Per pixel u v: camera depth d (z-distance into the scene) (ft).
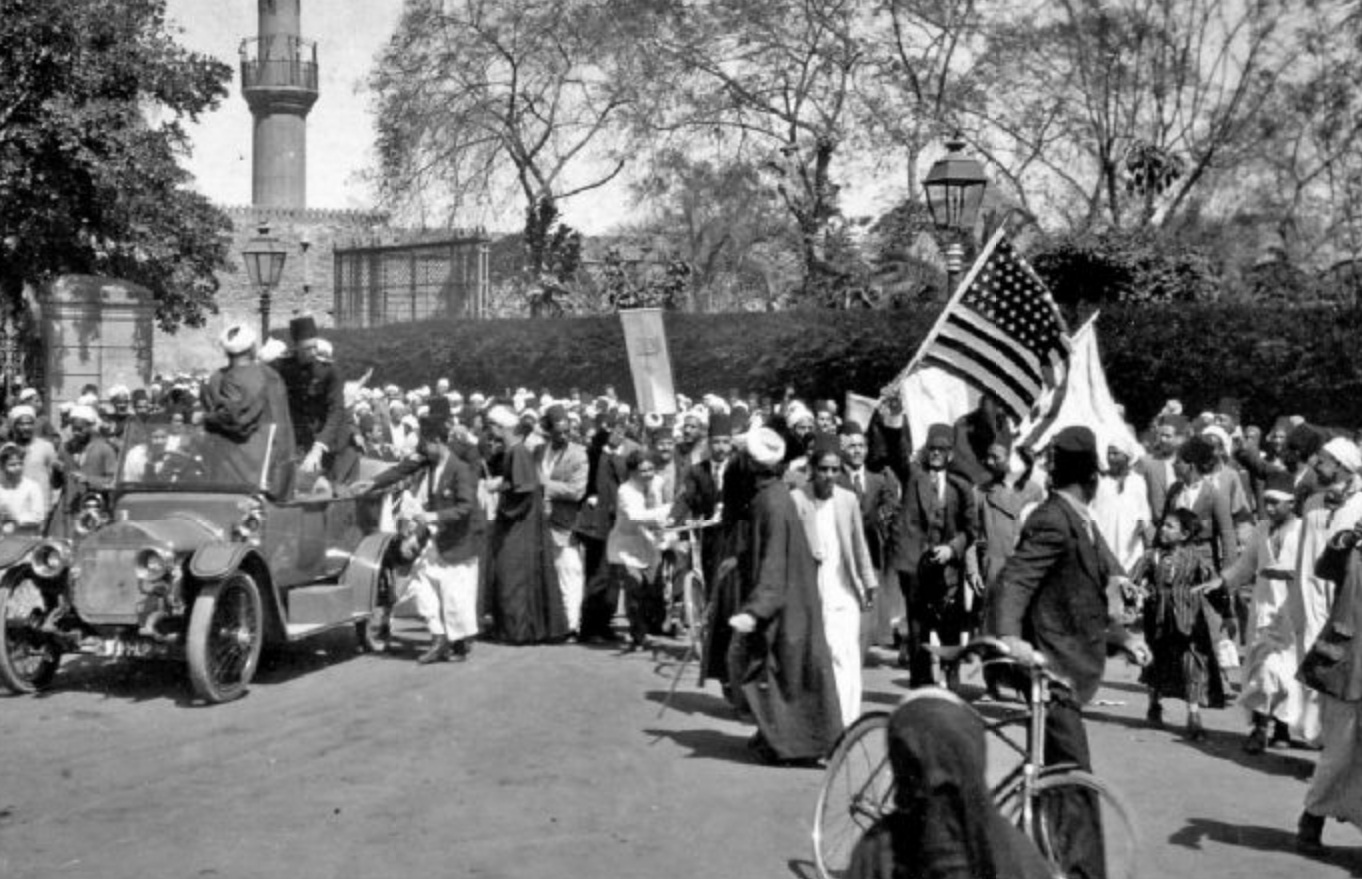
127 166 108.58
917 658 39.04
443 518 43.55
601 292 133.69
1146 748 34.01
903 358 88.53
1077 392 53.01
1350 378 74.18
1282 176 127.13
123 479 40.06
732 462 37.96
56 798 27.96
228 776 29.71
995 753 22.93
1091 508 47.29
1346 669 24.61
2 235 109.60
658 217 163.84
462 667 43.14
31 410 49.01
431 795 28.35
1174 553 35.86
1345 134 125.18
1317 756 33.53
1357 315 75.41
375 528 46.85
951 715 12.25
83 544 37.32
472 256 138.00
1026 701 22.65
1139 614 36.42
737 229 154.30
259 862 23.99
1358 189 123.95
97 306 99.66
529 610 47.65
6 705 36.88
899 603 45.75
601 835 25.76
